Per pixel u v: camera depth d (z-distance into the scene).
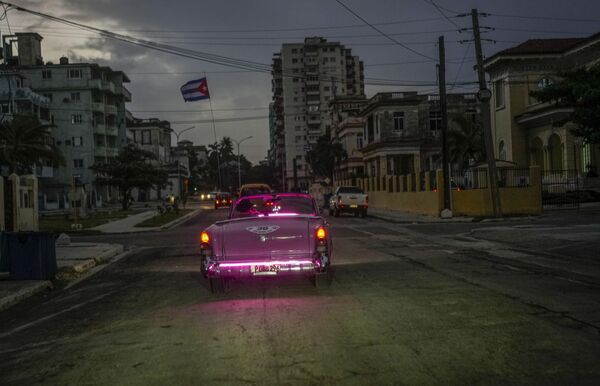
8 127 37.97
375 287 9.30
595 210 29.45
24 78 64.88
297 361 5.28
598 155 34.81
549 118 37.97
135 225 30.75
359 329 6.44
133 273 12.50
